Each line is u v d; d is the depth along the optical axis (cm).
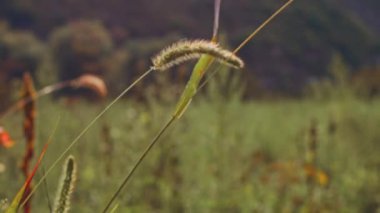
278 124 1182
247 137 1030
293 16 6153
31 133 308
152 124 721
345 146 915
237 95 771
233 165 775
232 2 6188
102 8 5847
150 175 686
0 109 850
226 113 770
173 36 5097
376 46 6519
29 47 3738
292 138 999
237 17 6106
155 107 741
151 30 5825
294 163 745
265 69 5653
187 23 5938
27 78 312
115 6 5897
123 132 732
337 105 1080
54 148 714
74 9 5750
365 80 1870
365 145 976
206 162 790
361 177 794
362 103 1207
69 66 3644
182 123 817
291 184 722
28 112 310
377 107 1206
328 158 856
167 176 689
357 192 760
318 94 1298
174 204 675
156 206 682
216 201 695
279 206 690
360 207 739
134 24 5806
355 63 6238
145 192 679
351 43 6322
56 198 207
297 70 5769
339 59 1123
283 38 5919
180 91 776
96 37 3700
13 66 3544
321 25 6244
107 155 644
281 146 1042
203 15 6075
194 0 6119
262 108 1427
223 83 765
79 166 713
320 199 650
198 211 680
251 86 2328
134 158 690
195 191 712
